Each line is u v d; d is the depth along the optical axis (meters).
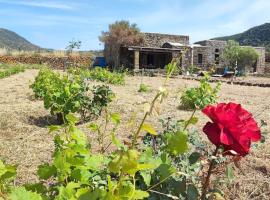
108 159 2.38
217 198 2.18
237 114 1.84
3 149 5.90
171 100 11.94
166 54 49.09
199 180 2.70
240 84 25.69
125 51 48.25
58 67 52.53
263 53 56.91
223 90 19.20
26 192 1.53
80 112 8.84
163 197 2.15
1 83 19.52
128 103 11.34
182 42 50.97
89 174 2.14
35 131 7.35
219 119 1.82
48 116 9.24
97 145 5.81
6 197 1.62
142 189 2.20
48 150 5.90
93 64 47.34
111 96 8.77
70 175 2.10
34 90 12.47
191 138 3.33
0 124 7.87
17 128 7.61
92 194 1.65
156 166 1.99
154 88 18.34
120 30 47.88
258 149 5.51
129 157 1.46
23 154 5.64
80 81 9.87
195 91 10.58
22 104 11.12
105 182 2.24
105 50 50.47
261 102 13.51
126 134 6.68
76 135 2.33
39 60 54.34
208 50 51.50
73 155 2.07
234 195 3.94
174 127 3.66
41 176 2.12
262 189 4.14
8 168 1.70
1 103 11.48
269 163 4.92
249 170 4.70
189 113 9.60
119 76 21.31
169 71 1.61
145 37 49.31
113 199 1.58
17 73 29.98
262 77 45.53
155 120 8.04
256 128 1.81
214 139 1.85
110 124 7.80
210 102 10.55
